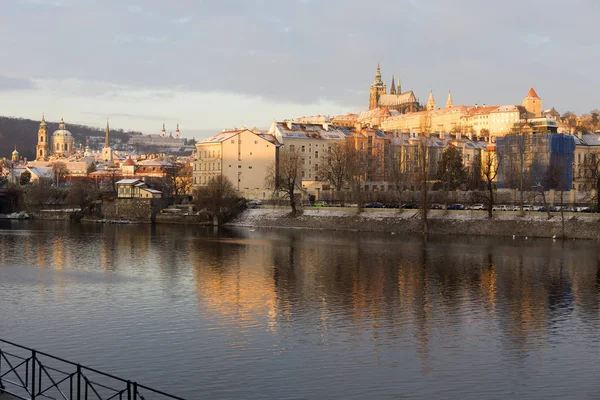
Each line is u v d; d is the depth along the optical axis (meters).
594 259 140.88
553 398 62.06
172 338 79.62
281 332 82.38
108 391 62.16
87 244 175.00
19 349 74.88
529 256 145.75
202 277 120.69
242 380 66.00
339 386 64.56
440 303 98.62
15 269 130.12
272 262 139.25
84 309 94.38
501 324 86.50
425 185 197.75
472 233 189.62
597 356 73.56
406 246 165.38
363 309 94.69
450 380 66.31
